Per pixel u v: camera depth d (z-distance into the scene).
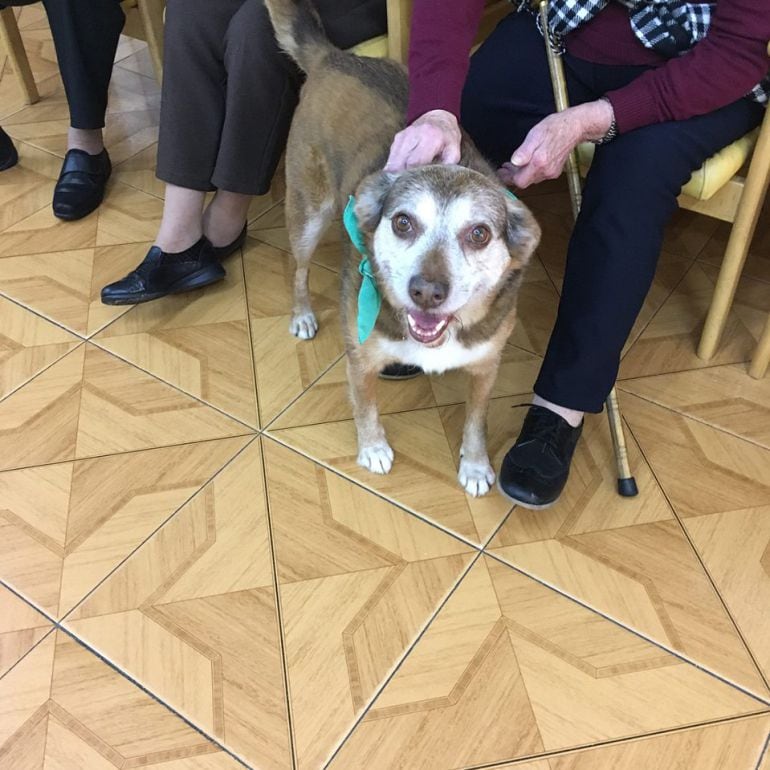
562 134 1.35
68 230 2.29
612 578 1.43
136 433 1.71
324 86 1.65
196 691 1.28
